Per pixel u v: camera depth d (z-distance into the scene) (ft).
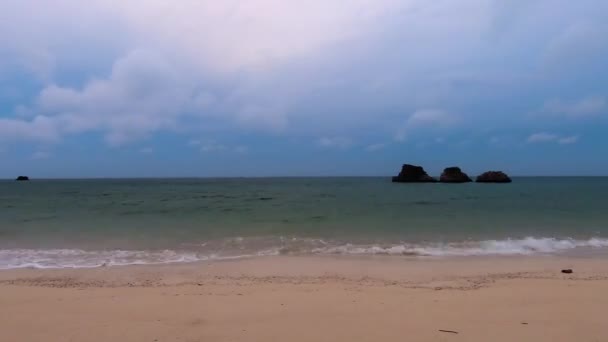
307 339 15.08
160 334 15.72
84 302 21.03
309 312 18.86
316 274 29.53
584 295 21.89
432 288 24.31
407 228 55.16
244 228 55.57
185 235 49.60
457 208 85.05
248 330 16.19
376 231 52.60
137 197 133.49
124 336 15.52
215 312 18.97
